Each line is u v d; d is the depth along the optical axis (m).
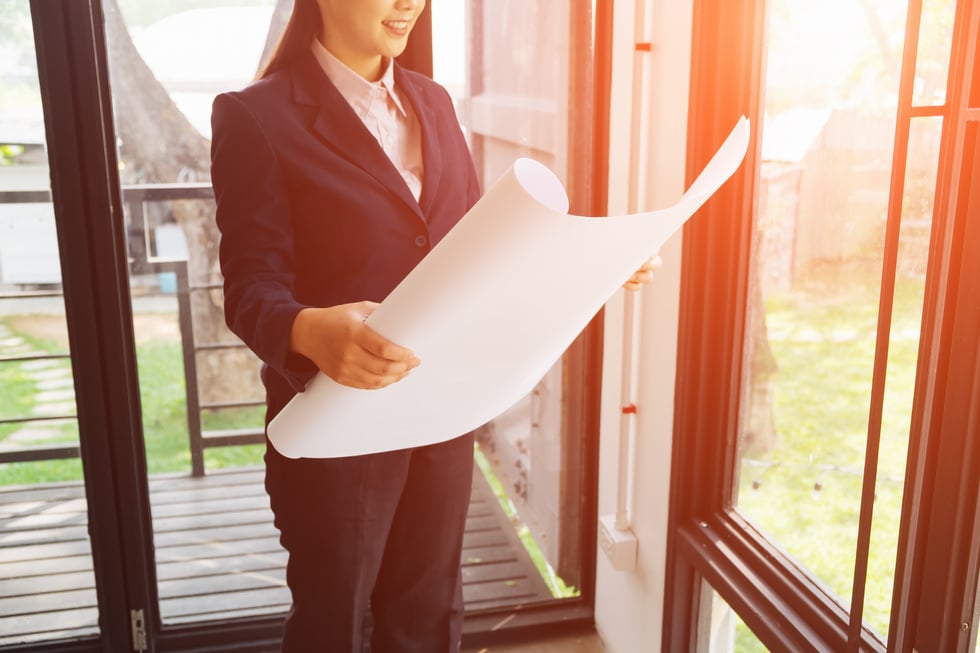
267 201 1.23
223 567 2.15
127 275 1.92
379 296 1.30
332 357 0.93
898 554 1.16
